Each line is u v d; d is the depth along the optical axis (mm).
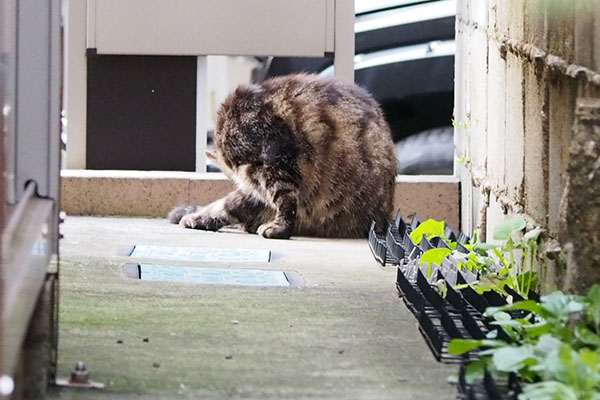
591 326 3582
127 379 3393
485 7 6570
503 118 5738
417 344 4031
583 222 3764
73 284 5164
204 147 9094
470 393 3182
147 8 8789
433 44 9438
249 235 7711
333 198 7645
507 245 4836
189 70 9008
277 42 8859
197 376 3457
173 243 6984
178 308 4633
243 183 7793
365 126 7727
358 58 9508
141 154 9039
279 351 3863
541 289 4508
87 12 8820
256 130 7645
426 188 8141
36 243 2957
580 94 3865
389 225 7418
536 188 4746
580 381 2953
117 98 8969
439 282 4898
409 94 9508
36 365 3195
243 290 5191
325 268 6078
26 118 3533
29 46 3512
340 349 3920
